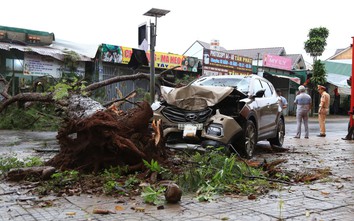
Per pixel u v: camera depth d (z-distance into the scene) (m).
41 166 6.00
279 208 4.36
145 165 5.84
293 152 9.91
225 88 8.18
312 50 37.62
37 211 4.18
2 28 17.06
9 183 5.47
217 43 30.31
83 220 3.89
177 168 6.25
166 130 8.03
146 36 11.37
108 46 19.27
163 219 3.93
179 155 7.53
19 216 4.00
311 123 24.66
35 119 13.99
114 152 6.02
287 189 5.32
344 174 6.62
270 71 30.34
